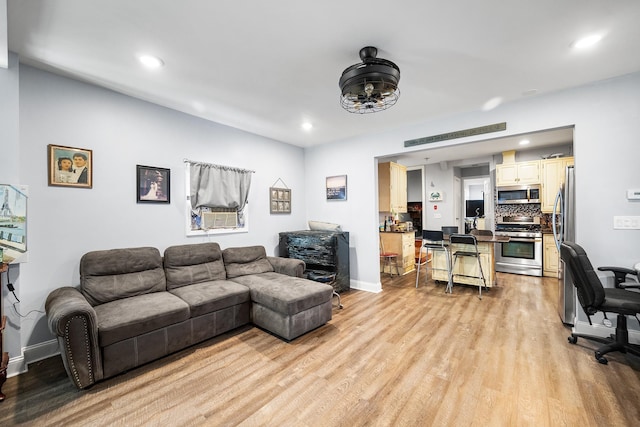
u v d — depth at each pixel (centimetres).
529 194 518
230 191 382
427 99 301
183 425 160
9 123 208
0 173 205
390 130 409
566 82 264
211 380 203
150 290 276
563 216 306
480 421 159
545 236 502
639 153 246
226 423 161
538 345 248
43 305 238
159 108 317
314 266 429
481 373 206
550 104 286
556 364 217
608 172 258
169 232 325
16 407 175
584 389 186
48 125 241
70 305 191
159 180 316
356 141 448
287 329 262
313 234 421
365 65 201
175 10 165
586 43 203
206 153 363
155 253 295
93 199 267
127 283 263
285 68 236
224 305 275
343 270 425
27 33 186
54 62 226
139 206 300
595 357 223
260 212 434
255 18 173
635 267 229
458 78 255
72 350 184
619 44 203
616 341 228
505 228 561
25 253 214
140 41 197
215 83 263
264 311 286
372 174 431
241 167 407
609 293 231
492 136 321
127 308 229
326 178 488
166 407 174
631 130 249
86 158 262
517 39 197
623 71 244
